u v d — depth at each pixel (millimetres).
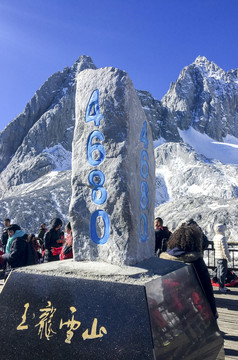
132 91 3557
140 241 3412
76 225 3383
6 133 171625
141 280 2549
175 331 2545
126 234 3135
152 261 3357
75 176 3475
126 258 3080
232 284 7594
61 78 194000
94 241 3291
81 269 2873
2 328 2812
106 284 2535
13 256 5848
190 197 50188
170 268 3053
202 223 38250
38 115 179125
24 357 2646
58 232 7664
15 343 2719
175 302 2711
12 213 93500
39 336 2648
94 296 2541
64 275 2756
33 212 94750
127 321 2361
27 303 2803
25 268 3010
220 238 7074
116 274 2652
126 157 3238
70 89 182750
